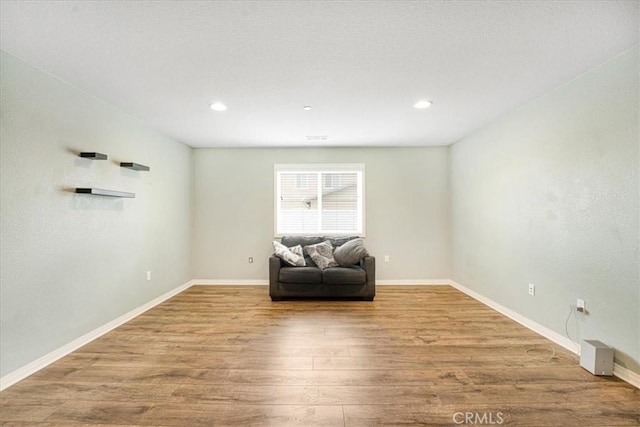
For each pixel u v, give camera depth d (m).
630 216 2.04
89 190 2.62
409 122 3.67
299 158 4.96
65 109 2.51
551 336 2.75
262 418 1.71
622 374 2.09
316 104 3.06
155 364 2.32
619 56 2.11
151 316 3.43
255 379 2.11
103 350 2.57
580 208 2.42
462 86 2.64
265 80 2.52
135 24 1.76
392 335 2.88
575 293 2.48
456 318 3.34
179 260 4.51
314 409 1.79
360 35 1.88
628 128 2.04
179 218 4.52
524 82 2.56
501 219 3.49
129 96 2.84
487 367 2.27
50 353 2.35
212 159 4.96
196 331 2.99
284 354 2.49
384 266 4.94
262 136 4.28
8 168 2.05
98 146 2.88
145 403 1.85
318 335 2.88
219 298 4.17
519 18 1.72
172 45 1.99
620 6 1.62
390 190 4.94
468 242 4.29
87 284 2.73
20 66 2.13
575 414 1.74
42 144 2.30
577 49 2.04
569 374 2.16
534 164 2.95
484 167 3.84
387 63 2.24
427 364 2.32
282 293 4.05
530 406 1.82
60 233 2.45
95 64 2.23
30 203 2.20
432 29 1.83
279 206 5.01
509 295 3.37
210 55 2.12
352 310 3.64
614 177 2.14
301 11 1.65
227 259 4.96
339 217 5.00
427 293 4.40
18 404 1.83
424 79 2.51
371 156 4.95
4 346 2.02
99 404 1.84
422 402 1.86
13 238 2.08
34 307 2.22
